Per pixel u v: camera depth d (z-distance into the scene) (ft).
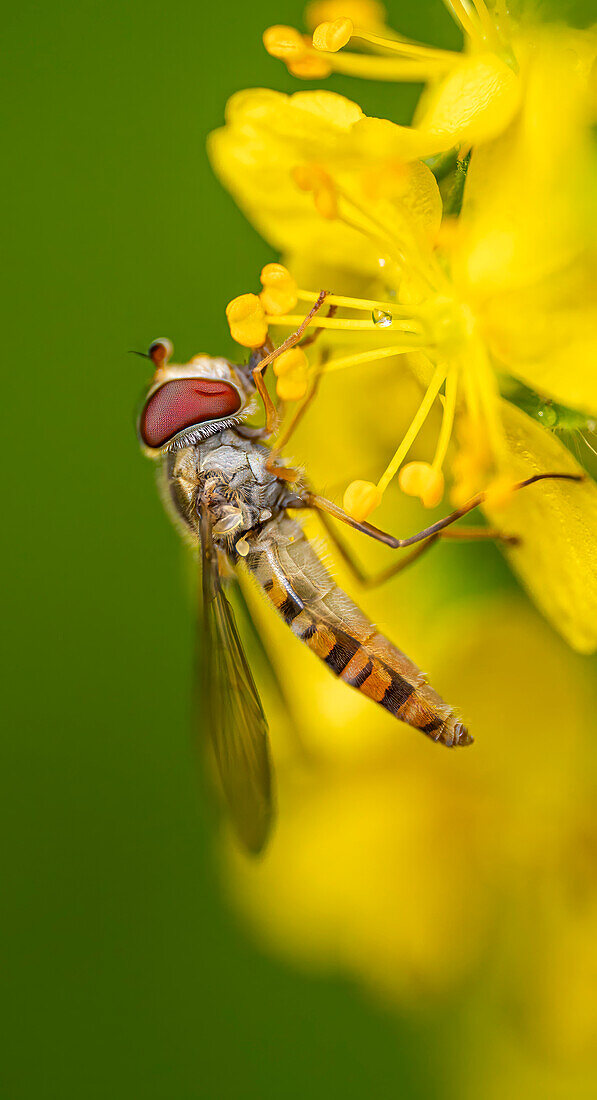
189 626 0.28
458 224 0.23
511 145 0.23
